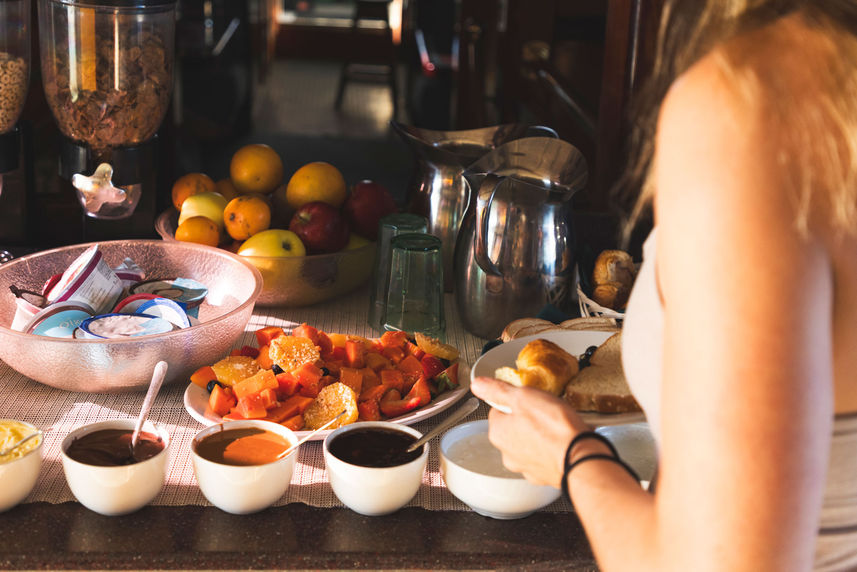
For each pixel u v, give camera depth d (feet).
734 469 1.38
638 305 1.91
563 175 4.02
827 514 1.79
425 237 4.22
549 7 10.80
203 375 3.50
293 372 3.44
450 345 4.17
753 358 1.37
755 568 1.40
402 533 2.79
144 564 2.62
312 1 29.68
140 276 4.16
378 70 22.49
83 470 2.73
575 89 9.92
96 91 4.21
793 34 1.45
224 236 4.80
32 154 4.94
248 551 2.66
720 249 1.38
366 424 3.07
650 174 1.75
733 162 1.39
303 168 4.90
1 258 4.61
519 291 4.10
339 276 4.60
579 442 1.92
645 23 5.44
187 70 15.16
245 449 2.91
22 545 2.64
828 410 1.42
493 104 12.47
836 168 1.39
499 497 2.79
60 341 3.32
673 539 1.48
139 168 4.50
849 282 1.47
